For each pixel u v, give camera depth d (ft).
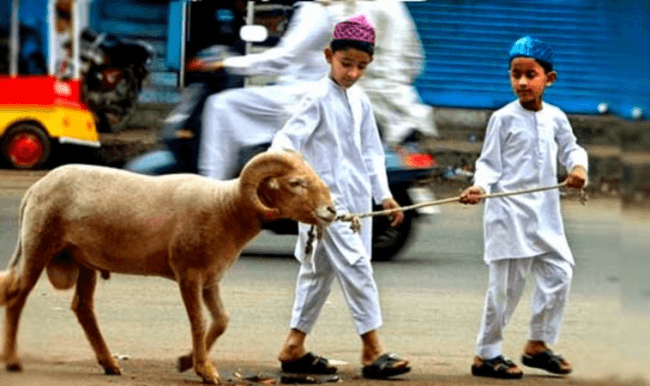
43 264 34.17
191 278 33.17
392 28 61.46
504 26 93.25
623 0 83.61
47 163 86.58
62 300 47.24
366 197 36.58
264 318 46.47
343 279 35.99
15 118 85.97
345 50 36.09
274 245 64.34
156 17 90.53
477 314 48.75
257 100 58.59
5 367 35.19
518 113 37.17
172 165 60.64
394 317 47.70
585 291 53.72
